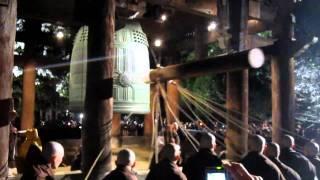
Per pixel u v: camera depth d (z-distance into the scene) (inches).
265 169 204.1
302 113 695.7
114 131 426.0
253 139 213.0
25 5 270.5
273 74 344.5
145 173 309.0
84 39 304.5
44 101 868.6
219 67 271.4
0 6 201.6
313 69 693.9
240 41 345.4
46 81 850.1
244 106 337.1
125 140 543.5
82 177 274.1
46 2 274.5
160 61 479.2
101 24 277.9
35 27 571.5
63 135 690.2
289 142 250.8
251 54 255.3
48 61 585.9
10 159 399.5
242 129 335.9
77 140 562.9
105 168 270.5
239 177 94.9
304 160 239.8
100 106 273.6
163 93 398.6
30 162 171.8
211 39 426.9
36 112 859.4
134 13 314.3
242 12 347.9
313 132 517.3
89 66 278.2
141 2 321.1
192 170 216.5
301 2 343.6
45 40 593.6
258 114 709.9
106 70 276.7
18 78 780.0
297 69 700.7
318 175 256.4
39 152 174.9
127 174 190.7
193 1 349.7
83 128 278.7
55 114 936.3
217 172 158.2
